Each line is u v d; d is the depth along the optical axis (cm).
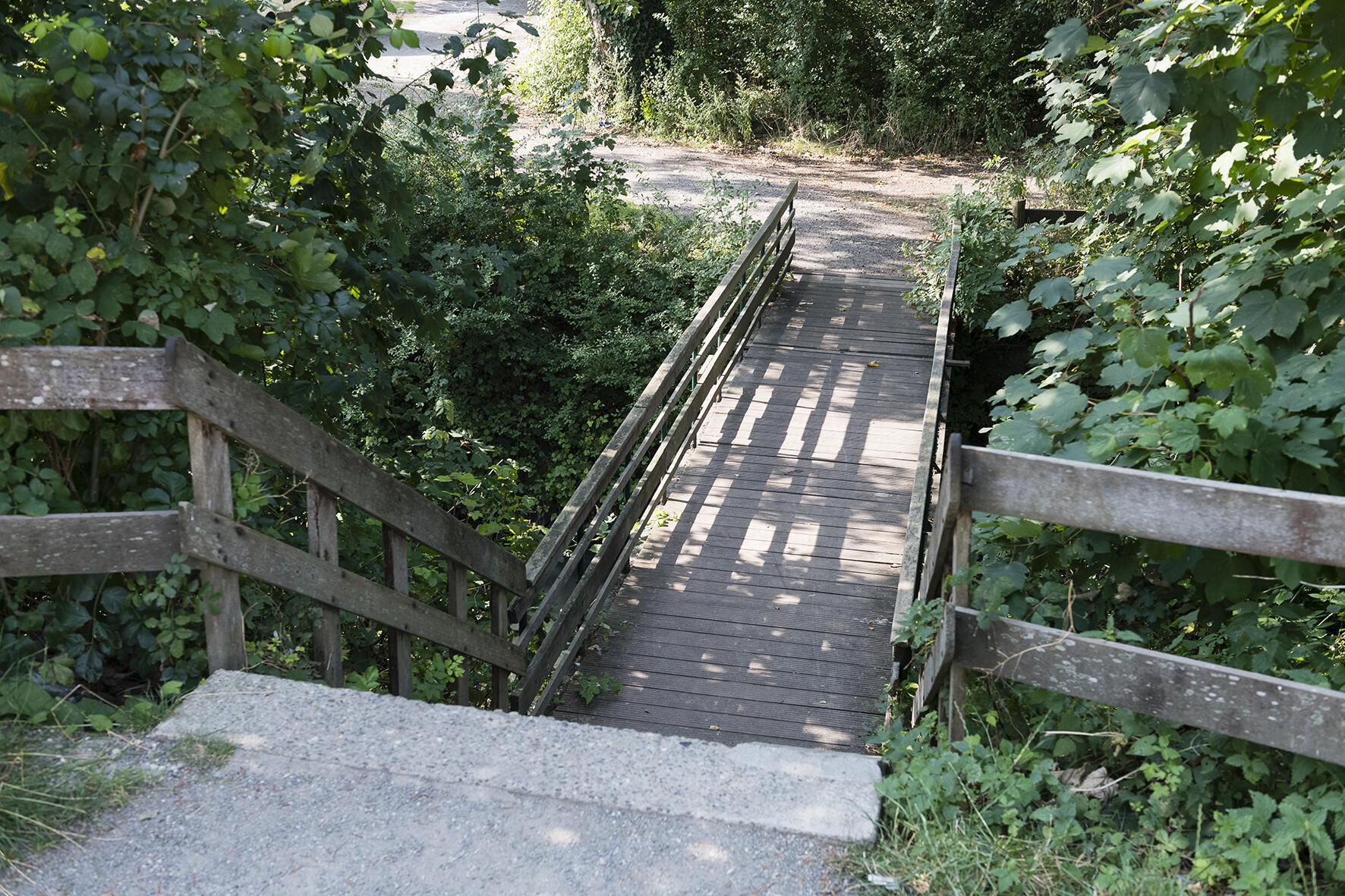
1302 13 319
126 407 274
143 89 309
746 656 614
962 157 1791
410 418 1156
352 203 527
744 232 1236
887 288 1216
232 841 248
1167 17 342
